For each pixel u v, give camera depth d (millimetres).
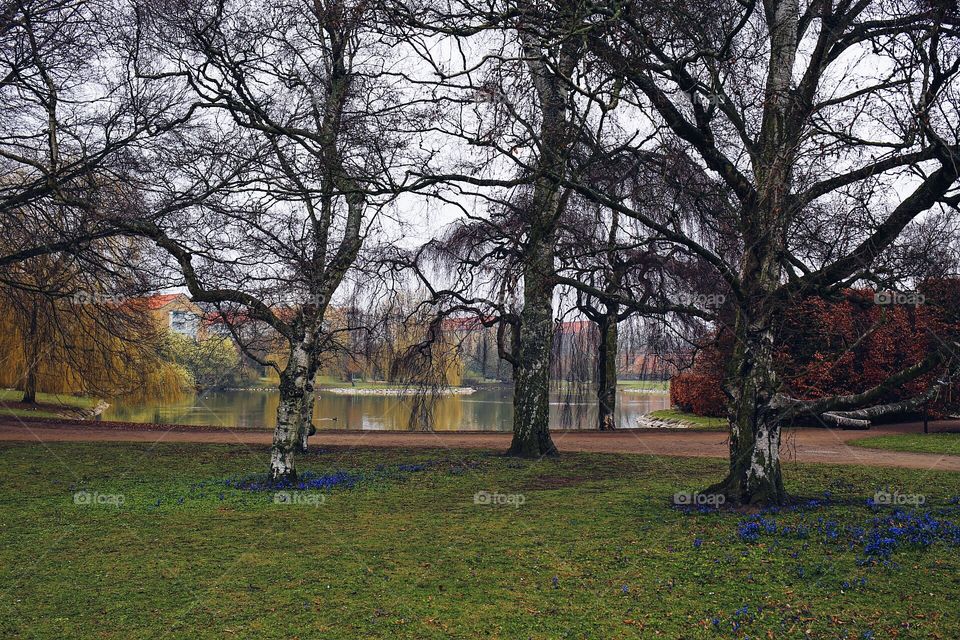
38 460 18891
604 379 32906
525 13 10195
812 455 22031
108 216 15359
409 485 15539
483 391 69938
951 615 6660
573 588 8070
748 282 11797
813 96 11766
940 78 9391
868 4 11750
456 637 6832
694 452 22797
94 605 7715
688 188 12797
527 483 15875
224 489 14852
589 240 18703
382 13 10766
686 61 10641
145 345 29938
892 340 29438
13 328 33781
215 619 7301
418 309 23109
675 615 7168
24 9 15508
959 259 14766
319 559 9367
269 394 65688
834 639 6371
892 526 9633
